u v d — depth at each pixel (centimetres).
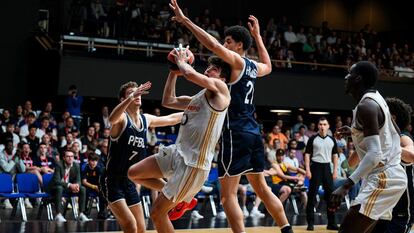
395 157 445
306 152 994
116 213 550
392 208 453
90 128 1320
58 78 1562
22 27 1720
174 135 1534
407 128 506
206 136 473
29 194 1048
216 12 2291
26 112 1389
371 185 441
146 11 1822
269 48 1877
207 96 473
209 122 471
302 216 1204
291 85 1797
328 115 1947
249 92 516
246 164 508
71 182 1069
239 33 521
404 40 2408
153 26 1756
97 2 1758
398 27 2462
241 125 509
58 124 1409
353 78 446
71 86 1496
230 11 2317
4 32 1703
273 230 925
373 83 444
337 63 1967
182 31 1783
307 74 1822
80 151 1243
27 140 1243
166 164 491
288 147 1346
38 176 1136
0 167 1127
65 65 1562
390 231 486
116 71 1606
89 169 1088
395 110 504
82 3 1675
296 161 1305
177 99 534
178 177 478
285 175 1231
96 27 1666
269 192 529
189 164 474
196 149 476
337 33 2272
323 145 978
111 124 536
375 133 421
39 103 1692
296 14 2439
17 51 1712
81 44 1596
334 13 2534
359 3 2573
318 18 2498
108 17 1684
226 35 527
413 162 477
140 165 500
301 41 2053
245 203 1195
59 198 1036
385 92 1903
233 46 523
